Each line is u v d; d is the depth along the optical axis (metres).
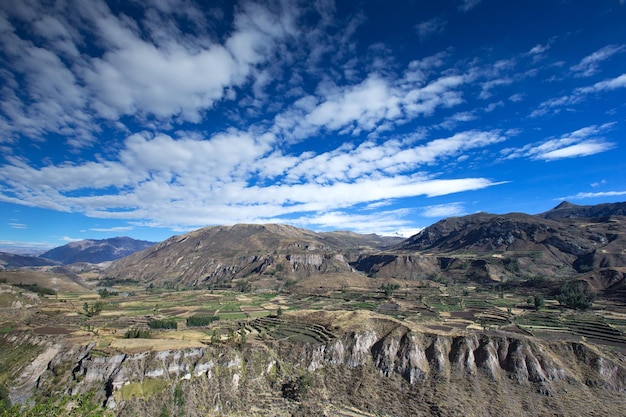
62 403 46.91
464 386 118.75
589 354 124.69
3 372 118.25
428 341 137.88
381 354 135.62
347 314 168.50
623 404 108.12
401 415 110.50
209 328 180.00
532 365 121.06
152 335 148.75
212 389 118.62
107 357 114.94
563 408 107.12
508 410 108.19
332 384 128.38
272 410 115.00
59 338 131.62
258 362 134.00
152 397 108.56
